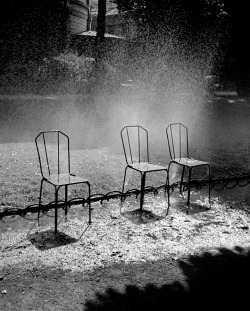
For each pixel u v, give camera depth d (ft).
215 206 19.20
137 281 11.71
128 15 61.93
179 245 14.49
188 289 11.41
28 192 18.95
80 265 12.51
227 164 28.25
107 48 70.90
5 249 13.32
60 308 10.16
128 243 14.40
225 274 12.43
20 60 57.06
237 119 52.49
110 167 24.99
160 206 18.75
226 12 62.49
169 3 55.21
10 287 11.01
